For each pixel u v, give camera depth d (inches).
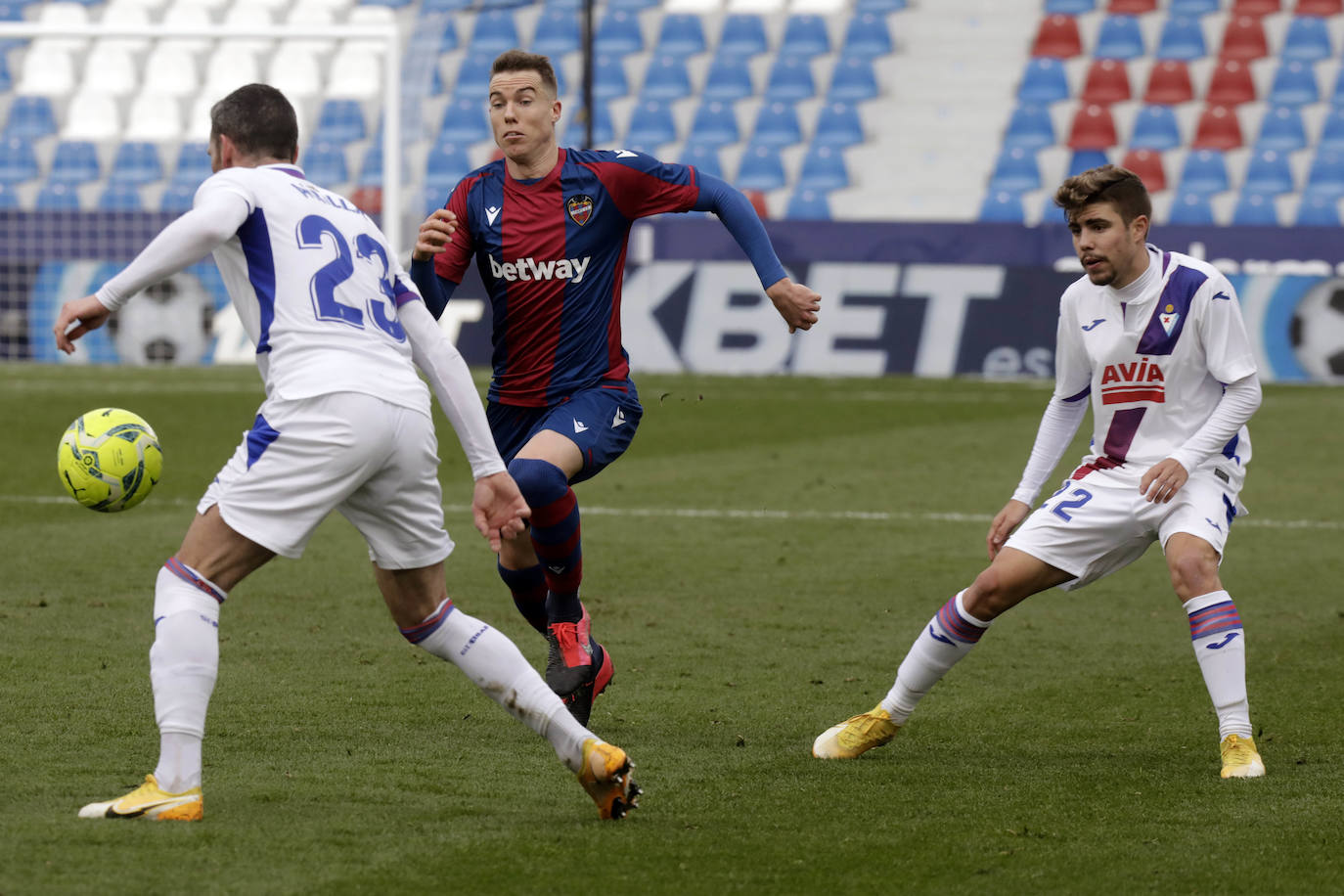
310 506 487.5
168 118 3243.1
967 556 1141.7
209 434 1798.7
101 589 956.6
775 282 683.4
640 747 623.2
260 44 3326.8
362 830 490.9
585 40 2600.9
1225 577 1069.8
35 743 595.2
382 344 503.2
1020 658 817.5
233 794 531.2
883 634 874.8
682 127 3267.7
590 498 1411.2
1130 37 3341.5
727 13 3476.9
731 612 932.0
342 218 511.8
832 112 3262.8
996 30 3388.3
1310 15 3331.7
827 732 614.2
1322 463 1673.2
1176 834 499.5
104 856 454.6
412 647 810.2
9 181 3166.8
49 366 2637.8
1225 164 3065.9
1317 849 484.1
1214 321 598.9
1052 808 532.1
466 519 1290.6
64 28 2255.2
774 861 468.4
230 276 502.9
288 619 882.1
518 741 622.2
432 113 3302.2
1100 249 596.7
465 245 697.6
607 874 453.4
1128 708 704.4
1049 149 3149.6
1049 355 2519.7
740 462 1660.9
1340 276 2453.2
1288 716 684.1
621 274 707.4
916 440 1831.9
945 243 2549.2
